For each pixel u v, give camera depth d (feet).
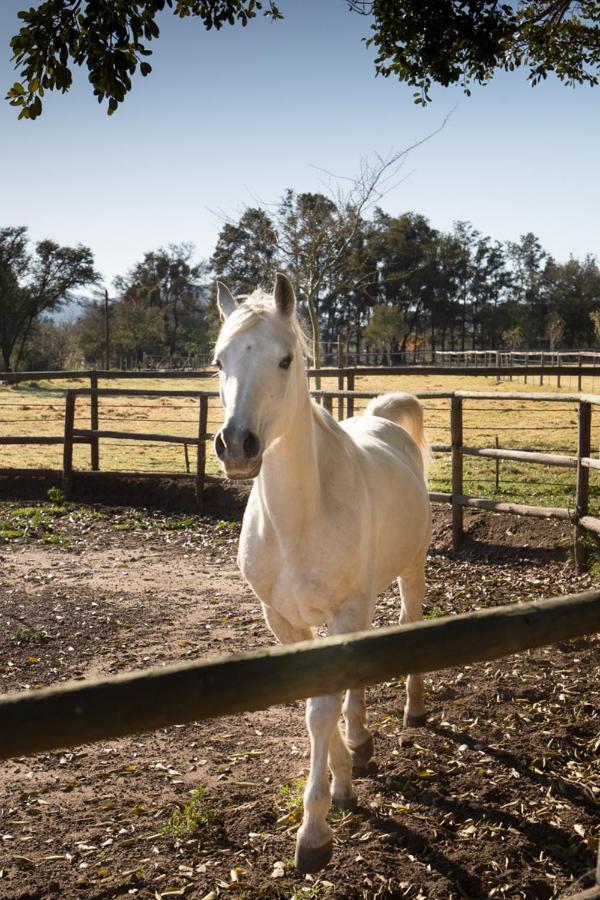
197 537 26.48
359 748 10.66
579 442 19.97
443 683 13.96
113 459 41.16
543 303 265.34
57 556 24.14
